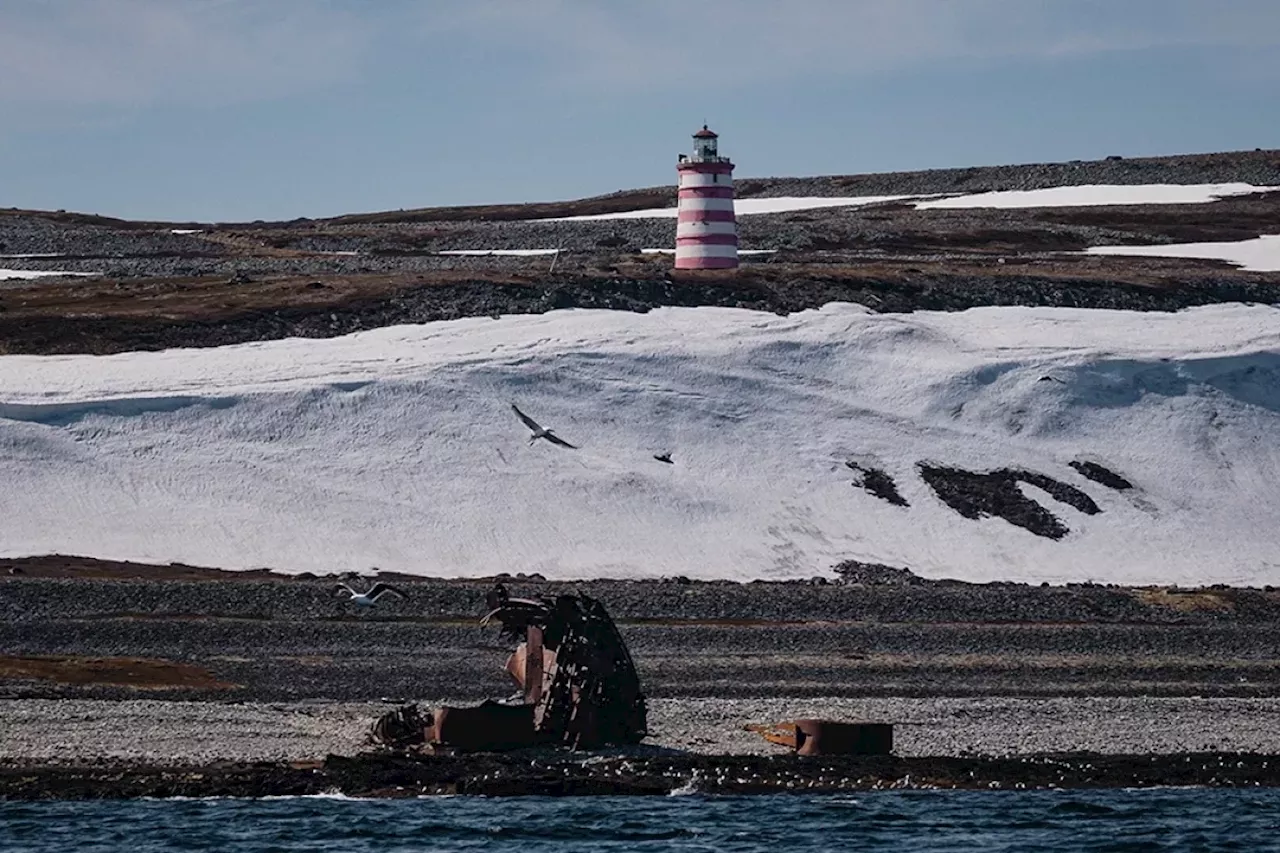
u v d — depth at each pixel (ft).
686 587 486.38
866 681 402.31
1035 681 412.77
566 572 515.09
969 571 542.98
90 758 299.17
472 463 569.23
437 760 301.22
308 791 283.18
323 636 420.36
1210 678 428.56
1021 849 254.06
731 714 351.87
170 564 496.64
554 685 311.27
